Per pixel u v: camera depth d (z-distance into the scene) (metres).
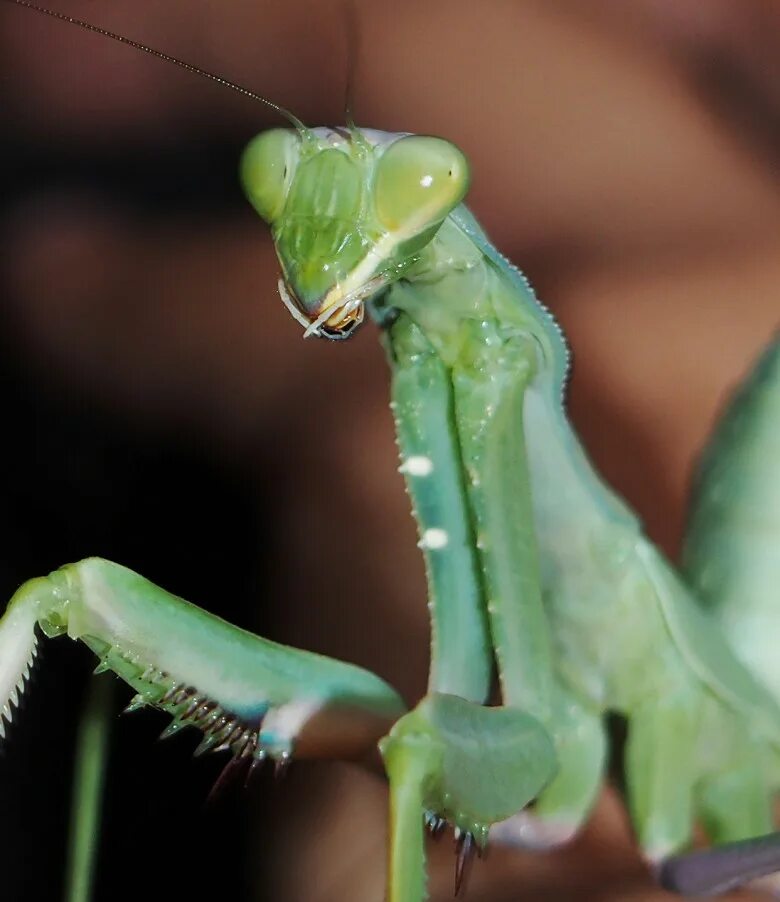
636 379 0.18
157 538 0.19
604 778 0.12
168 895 0.16
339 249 0.12
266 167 0.12
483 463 0.12
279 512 0.19
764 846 0.12
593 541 0.12
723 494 0.12
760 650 0.12
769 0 0.19
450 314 0.12
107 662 0.12
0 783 0.17
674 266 0.19
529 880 0.14
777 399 0.12
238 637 0.12
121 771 0.17
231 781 0.12
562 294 0.19
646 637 0.12
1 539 0.19
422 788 0.11
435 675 0.12
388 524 0.19
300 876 0.16
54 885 0.17
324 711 0.12
